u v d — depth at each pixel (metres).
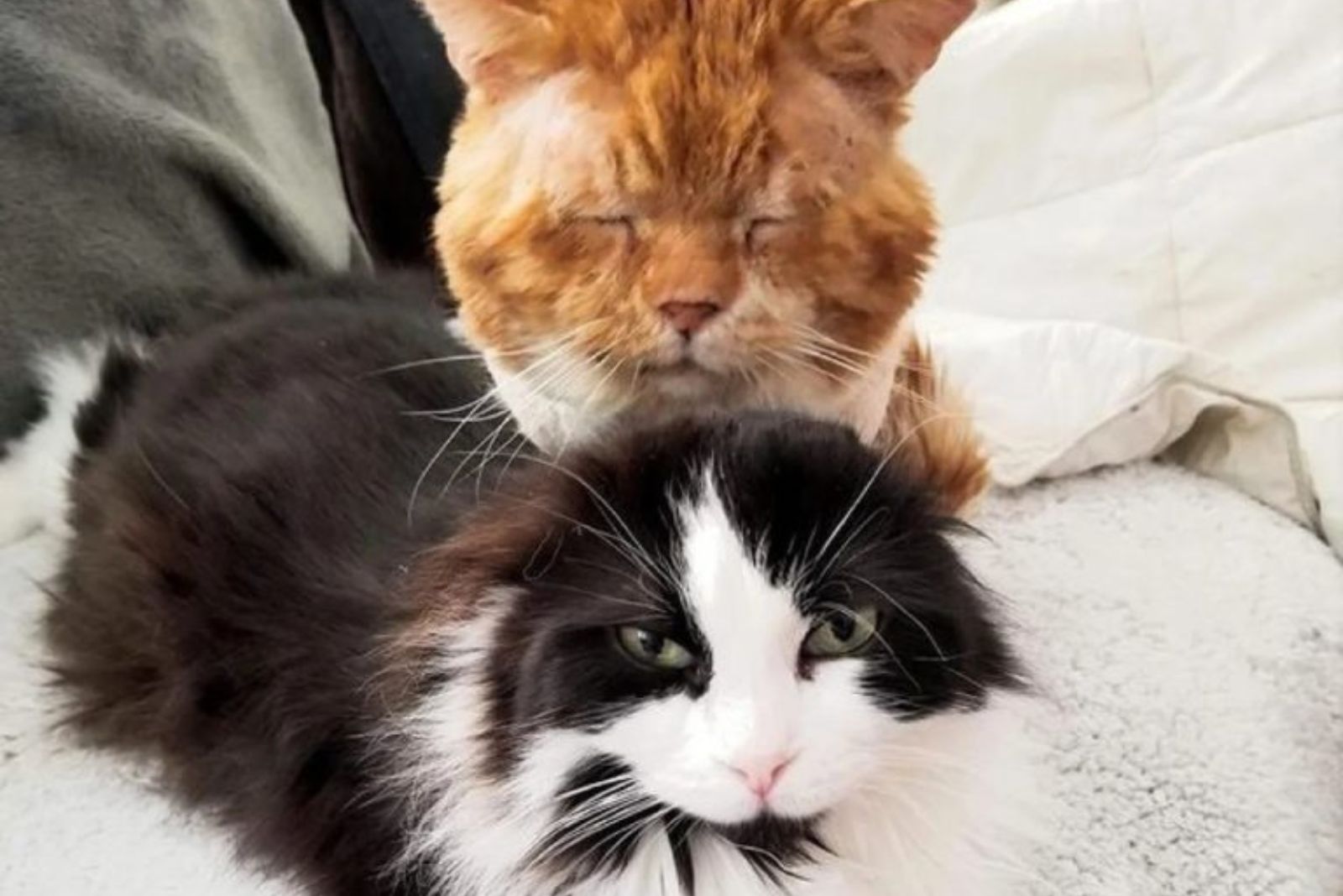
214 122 1.25
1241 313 1.34
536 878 0.68
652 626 0.62
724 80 0.72
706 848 0.67
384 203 1.52
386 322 1.07
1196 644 1.03
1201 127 1.36
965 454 1.01
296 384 0.97
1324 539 1.21
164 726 0.87
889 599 0.64
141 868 0.83
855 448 0.68
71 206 1.13
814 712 0.62
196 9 1.25
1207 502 1.21
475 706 0.67
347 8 1.44
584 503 0.65
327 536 0.85
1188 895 0.86
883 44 0.75
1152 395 1.21
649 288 0.73
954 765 0.70
